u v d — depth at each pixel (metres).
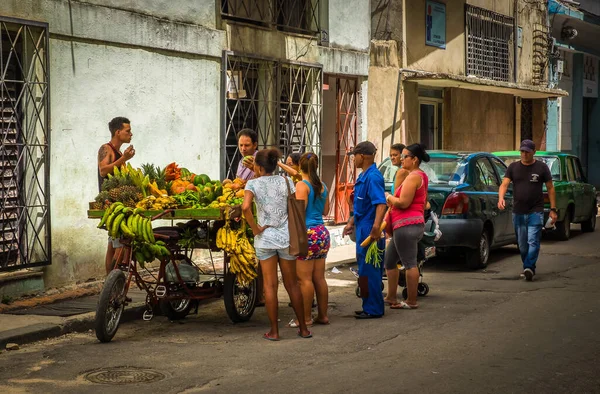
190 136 13.23
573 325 9.23
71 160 11.08
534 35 26.89
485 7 23.78
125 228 8.68
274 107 15.03
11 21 10.02
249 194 8.49
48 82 10.57
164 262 9.25
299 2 16.03
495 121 24.83
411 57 20.11
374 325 9.30
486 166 14.26
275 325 8.66
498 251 15.88
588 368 7.38
